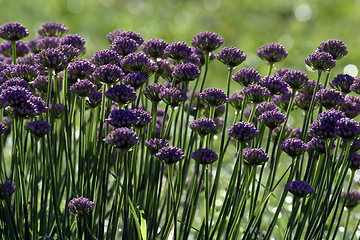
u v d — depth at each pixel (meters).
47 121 1.68
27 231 1.68
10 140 2.24
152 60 1.75
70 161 1.71
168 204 1.74
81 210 1.66
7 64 1.81
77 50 1.71
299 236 1.68
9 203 1.66
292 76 1.71
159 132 1.79
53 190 1.67
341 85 1.73
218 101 1.67
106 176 1.70
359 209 2.06
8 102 1.61
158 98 1.69
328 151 1.67
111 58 1.71
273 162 1.74
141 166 1.72
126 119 1.62
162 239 1.71
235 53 1.72
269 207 2.04
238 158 1.68
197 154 1.67
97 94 1.69
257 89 1.68
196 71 1.71
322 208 1.70
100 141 1.69
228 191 1.69
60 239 1.72
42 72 1.78
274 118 1.68
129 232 1.68
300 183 1.66
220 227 1.70
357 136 1.66
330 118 1.65
